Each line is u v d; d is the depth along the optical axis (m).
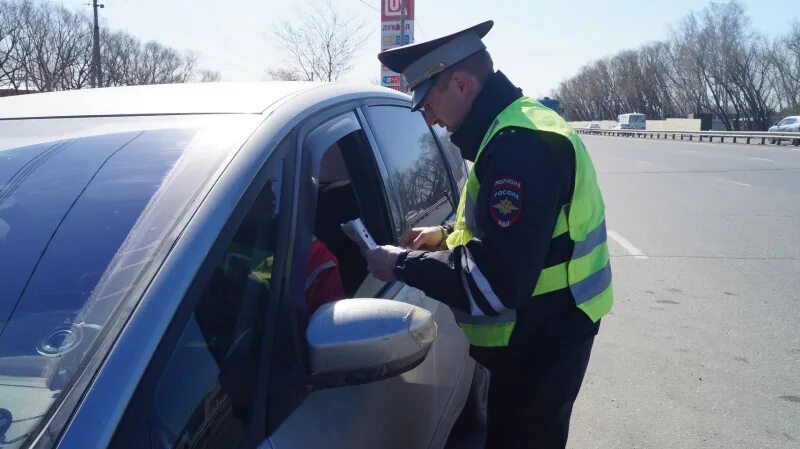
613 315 5.38
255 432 1.37
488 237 1.72
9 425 1.12
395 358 1.54
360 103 2.47
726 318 5.26
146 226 1.41
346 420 1.63
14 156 1.76
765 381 4.11
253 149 1.59
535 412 2.03
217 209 1.41
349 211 2.46
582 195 1.87
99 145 1.74
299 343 1.56
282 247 1.57
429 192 3.03
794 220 9.50
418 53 1.96
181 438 1.18
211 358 1.30
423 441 2.17
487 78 1.97
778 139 31.05
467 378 2.98
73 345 1.22
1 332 1.28
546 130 1.77
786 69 65.19
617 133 59.84
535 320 1.94
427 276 1.81
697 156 24.23
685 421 3.64
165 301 1.24
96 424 1.08
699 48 74.12
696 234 8.63
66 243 1.43
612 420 3.67
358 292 2.16
